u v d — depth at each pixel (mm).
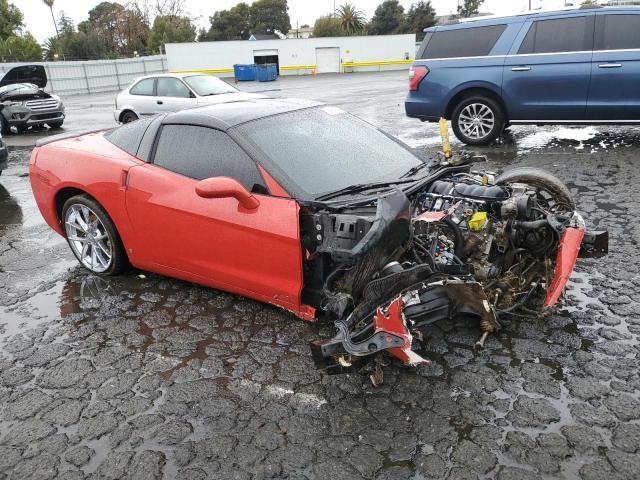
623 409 2809
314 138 4109
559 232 3459
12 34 58875
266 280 3625
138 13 69938
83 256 4895
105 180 4371
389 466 2537
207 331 3822
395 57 43656
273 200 3531
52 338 3857
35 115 15141
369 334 3000
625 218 5379
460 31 8797
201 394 3150
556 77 8203
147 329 3900
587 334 3480
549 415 2797
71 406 3109
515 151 8586
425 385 3100
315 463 2584
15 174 9445
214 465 2613
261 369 3354
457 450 2605
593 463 2480
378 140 4477
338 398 3047
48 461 2701
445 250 3504
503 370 3186
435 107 9172
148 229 4184
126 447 2766
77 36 56344
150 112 12625
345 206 3363
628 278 4176
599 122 8250
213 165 3893
